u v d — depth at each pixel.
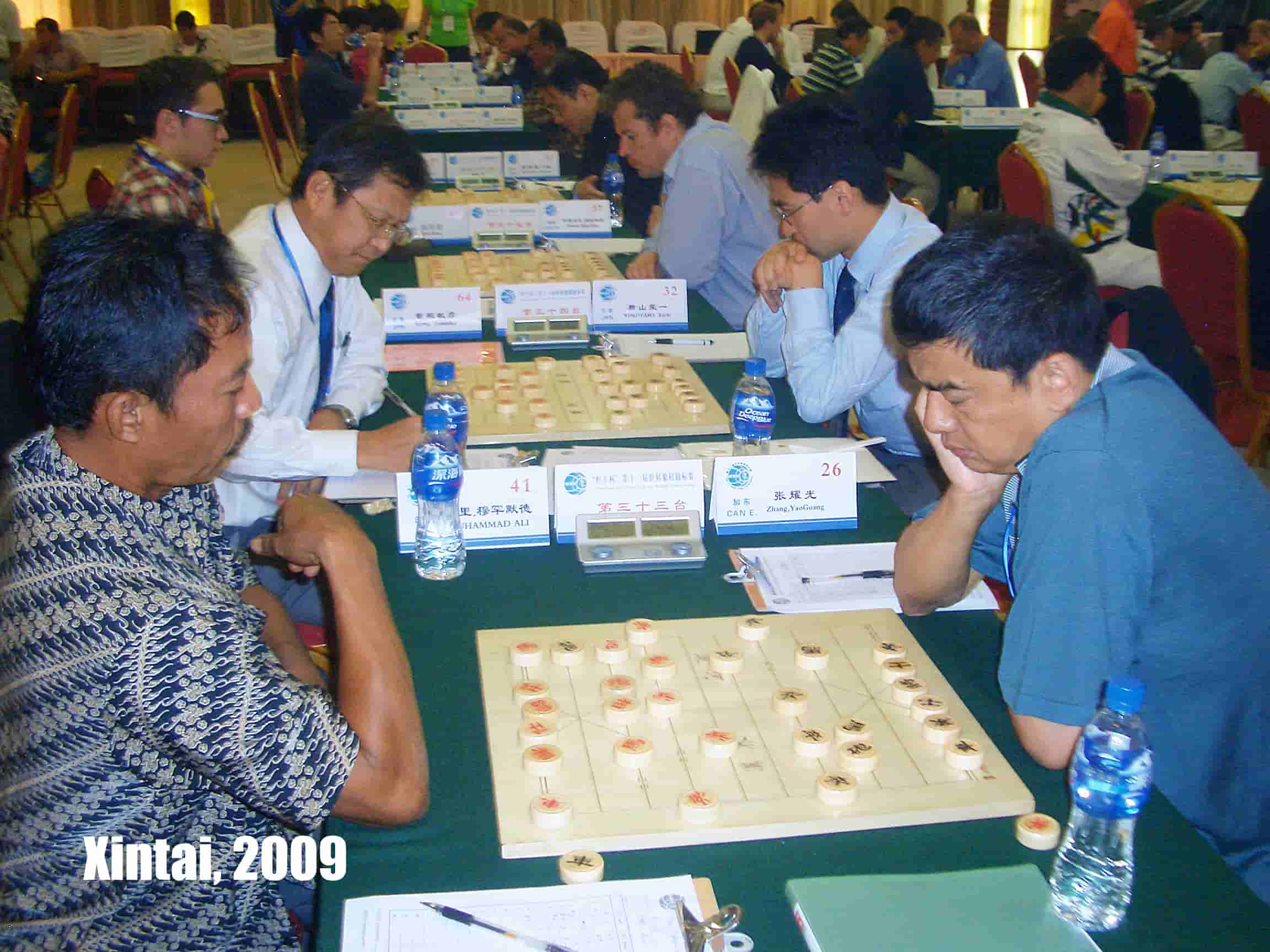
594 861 0.96
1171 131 6.25
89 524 0.93
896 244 2.12
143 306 0.88
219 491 1.88
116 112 9.73
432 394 1.94
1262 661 1.17
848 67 7.54
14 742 0.91
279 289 1.88
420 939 0.89
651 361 2.34
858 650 1.31
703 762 1.10
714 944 0.89
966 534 1.36
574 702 1.20
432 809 1.07
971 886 0.94
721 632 1.34
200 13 10.50
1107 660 1.08
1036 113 4.22
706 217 3.01
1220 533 1.12
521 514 1.63
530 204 3.63
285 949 1.08
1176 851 1.01
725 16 11.30
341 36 6.86
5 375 1.57
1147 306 1.94
